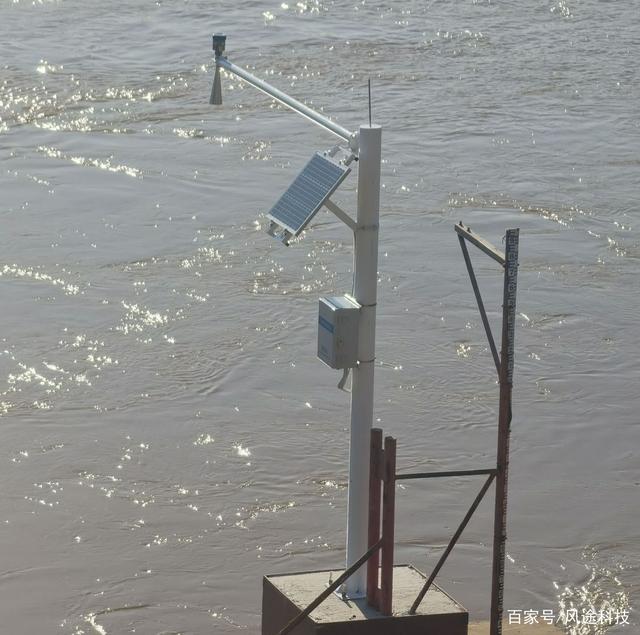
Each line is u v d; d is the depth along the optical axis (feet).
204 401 64.44
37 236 88.07
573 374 68.44
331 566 49.37
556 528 52.54
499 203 96.89
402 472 57.11
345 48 147.43
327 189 33.32
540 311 77.05
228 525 52.34
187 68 136.87
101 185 98.73
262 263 84.07
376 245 33.94
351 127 116.37
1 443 59.31
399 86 131.44
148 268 82.99
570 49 150.20
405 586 34.58
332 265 83.97
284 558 49.93
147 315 75.46
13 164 103.81
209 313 75.82
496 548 32.53
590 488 56.18
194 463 57.82
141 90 127.75
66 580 47.91
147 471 57.00
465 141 112.98
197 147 108.68
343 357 33.96
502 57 145.28
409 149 110.22
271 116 118.83
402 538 51.13
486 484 32.53
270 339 72.23
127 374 67.41
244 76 38.32
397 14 165.78
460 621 33.24
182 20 159.53
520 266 84.28
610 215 95.04
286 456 58.59
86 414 62.69
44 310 75.82
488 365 69.36
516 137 114.62
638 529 52.70
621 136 115.96
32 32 151.84
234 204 95.30
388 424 62.18
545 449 59.88
